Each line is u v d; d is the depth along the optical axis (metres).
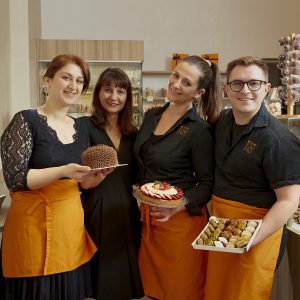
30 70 4.16
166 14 5.84
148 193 1.61
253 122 1.43
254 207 1.45
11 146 1.43
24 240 1.47
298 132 1.89
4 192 2.83
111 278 1.78
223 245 1.28
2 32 3.59
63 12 5.64
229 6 5.94
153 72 5.68
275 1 6.00
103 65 4.92
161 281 1.79
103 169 1.54
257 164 1.41
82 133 1.70
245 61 1.40
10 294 1.54
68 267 1.53
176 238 1.73
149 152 1.78
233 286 1.48
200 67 1.71
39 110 1.57
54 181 1.44
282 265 1.91
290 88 1.94
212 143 1.70
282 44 2.00
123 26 5.76
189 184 1.76
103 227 1.79
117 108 1.85
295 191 1.35
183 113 1.78
